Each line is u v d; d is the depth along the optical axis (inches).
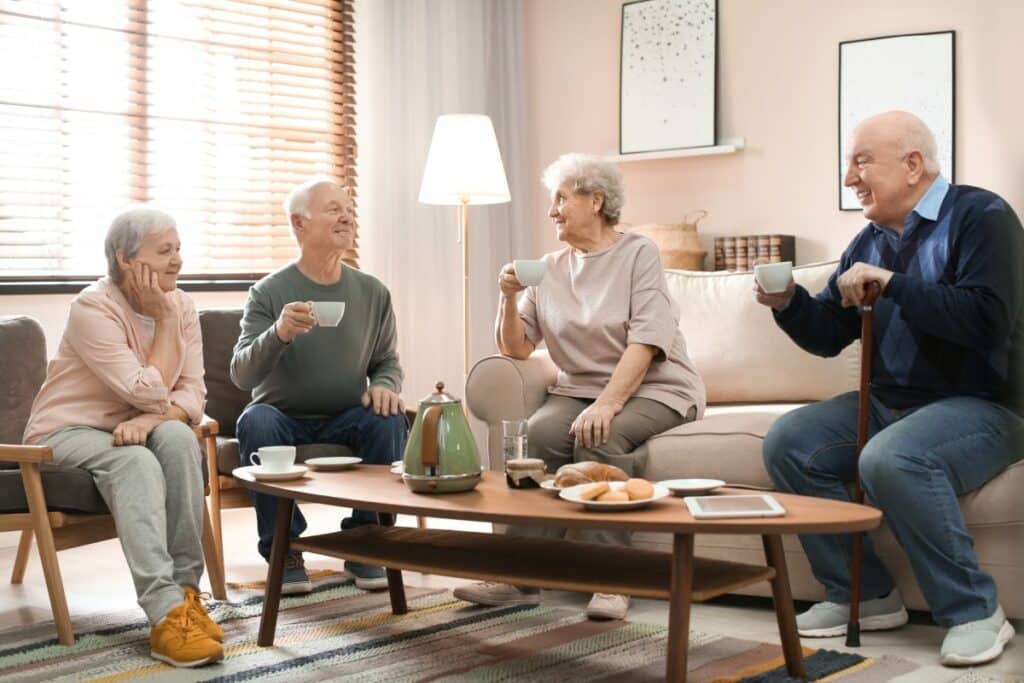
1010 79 171.6
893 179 103.0
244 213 183.0
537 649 97.4
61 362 110.9
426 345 201.3
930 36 177.9
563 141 215.5
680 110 201.2
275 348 119.5
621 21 207.8
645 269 122.5
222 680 89.7
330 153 193.9
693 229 191.9
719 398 142.2
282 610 113.4
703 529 72.9
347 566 125.0
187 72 177.2
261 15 183.8
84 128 165.8
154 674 91.7
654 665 92.2
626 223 210.2
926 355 102.2
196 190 178.5
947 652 91.0
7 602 120.8
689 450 113.7
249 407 123.6
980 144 174.4
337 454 123.3
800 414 106.3
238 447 125.4
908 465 94.3
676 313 124.5
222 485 123.9
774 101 193.3
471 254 206.5
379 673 91.0
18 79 159.5
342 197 127.4
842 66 186.2
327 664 93.9
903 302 97.1
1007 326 96.1
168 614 95.7
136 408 110.7
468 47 207.9
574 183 124.0
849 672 88.9
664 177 205.8
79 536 106.2
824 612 102.3
